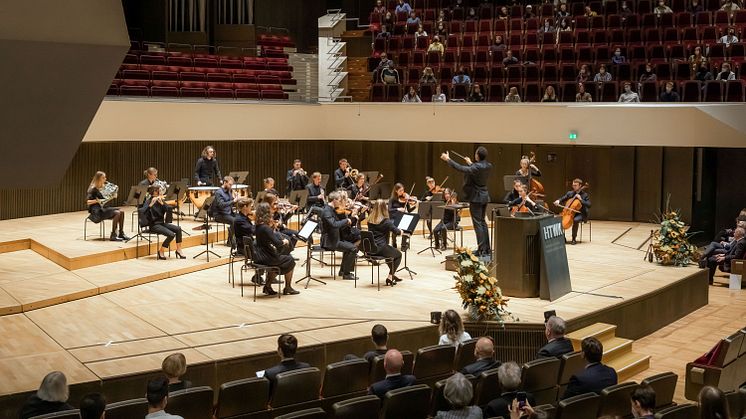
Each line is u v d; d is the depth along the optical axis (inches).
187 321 390.6
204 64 802.8
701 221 740.0
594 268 527.8
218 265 529.3
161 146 732.7
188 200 665.0
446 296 445.1
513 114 722.2
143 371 313.6
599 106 691.4
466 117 737.0
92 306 419.5
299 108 772.6
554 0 901.2
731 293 561.3
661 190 739.4
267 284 447.2
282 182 808.3
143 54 775.1
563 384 319.6
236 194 616.1
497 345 398.3
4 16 154.5
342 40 868.6
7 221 635.5
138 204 523.5
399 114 759.7
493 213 497.4
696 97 684.7
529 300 437.7
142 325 382.9
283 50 926.4
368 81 844.0
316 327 381.4
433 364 321.4
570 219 616.7
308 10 1015.6
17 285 445.1
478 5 922.1
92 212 541.3
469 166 489.1
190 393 256.2
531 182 609.9
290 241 476.1
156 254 538.9
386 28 866.8
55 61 162.6
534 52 787.4
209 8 907.4
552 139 713.0
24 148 177.9
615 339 408.2
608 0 836.0
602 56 765.3
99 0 163.6
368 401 247.3
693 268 530.9
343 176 642.2
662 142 676.7
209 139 723.4
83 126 179.5
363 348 366.9
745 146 650.2
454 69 791.7
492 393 285.6
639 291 458.3
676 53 747.4
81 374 309.4
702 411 197.9
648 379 272.8
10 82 162.6
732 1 796.0
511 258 442.9
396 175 820.6
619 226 721.0
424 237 643.5
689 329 469.7
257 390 275.6
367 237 452.4
